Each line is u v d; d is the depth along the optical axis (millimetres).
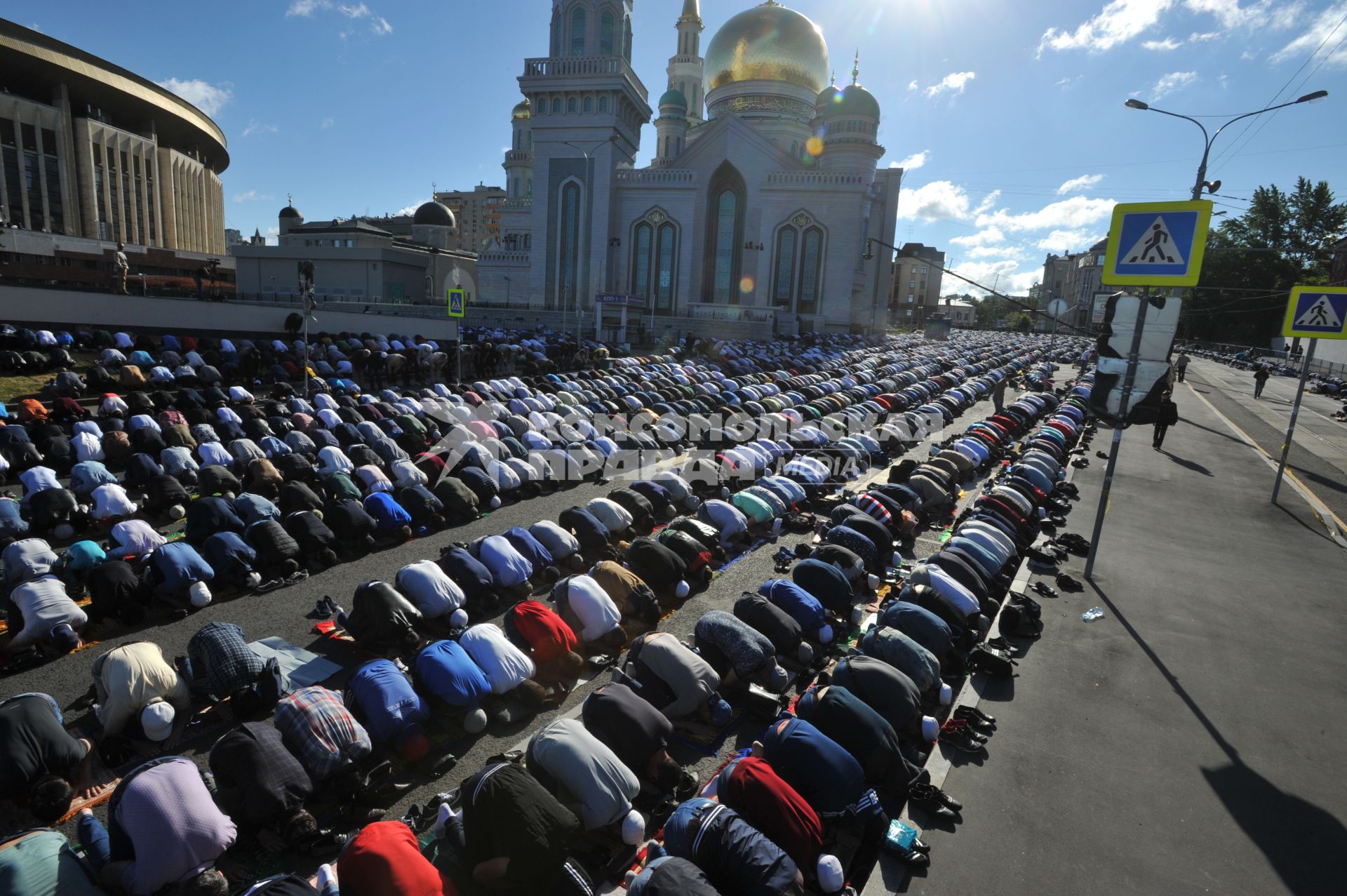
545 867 5109
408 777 7043
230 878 5707
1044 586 12086
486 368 33031
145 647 7340
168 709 7051
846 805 6219
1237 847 6535
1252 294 75375
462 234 163625
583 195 62375
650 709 6945
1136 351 11805
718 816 5453
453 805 6535
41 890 4688
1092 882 6062
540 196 63188
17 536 11523
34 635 8406
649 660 8047
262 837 6031
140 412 19266
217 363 27016
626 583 10250
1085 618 11148
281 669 8539
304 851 5949
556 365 36719
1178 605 11805
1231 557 14250
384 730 6906
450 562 10367
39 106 73500
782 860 5152
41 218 75312
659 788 6828
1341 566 13984
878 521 13242
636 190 64062
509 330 49969
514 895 5117
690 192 63094
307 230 71750
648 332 59031
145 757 7059
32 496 12070
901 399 30438
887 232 76875
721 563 12805
